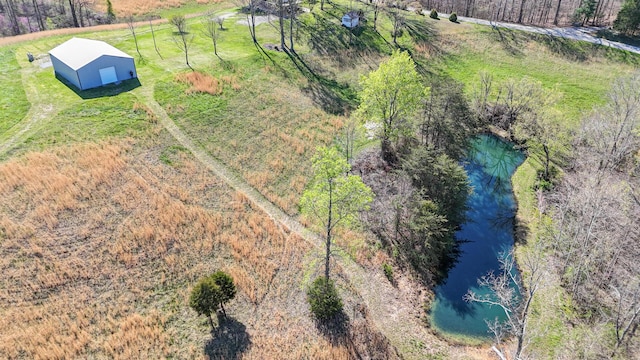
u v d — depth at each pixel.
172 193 41.28
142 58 63.41
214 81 59.00
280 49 71.31
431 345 32.28
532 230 43.31
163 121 50.62
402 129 48.31
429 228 38.34
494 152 56.69
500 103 61.22
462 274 39.28
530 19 88.81
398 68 46.06
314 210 32.78
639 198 40.84
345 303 34.06
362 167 49.41
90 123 47.81
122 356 28.53
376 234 41.31
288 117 56.22
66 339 28.83
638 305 28.41
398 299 35.62
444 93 48.72
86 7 88.50
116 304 31.53
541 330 32.81
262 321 31.92
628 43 76.81
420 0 98.06
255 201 42.84
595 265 36.78
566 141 50.50
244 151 49.12
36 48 63.47
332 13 84.88
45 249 34.19
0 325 28.98
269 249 37.59
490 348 32.56
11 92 51.66
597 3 84.06
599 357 30.12
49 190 38.84
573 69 71.12
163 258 35.19
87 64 52.62
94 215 37.47
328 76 67.25
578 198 39.97
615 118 46.03
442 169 40.28
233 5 94.25
